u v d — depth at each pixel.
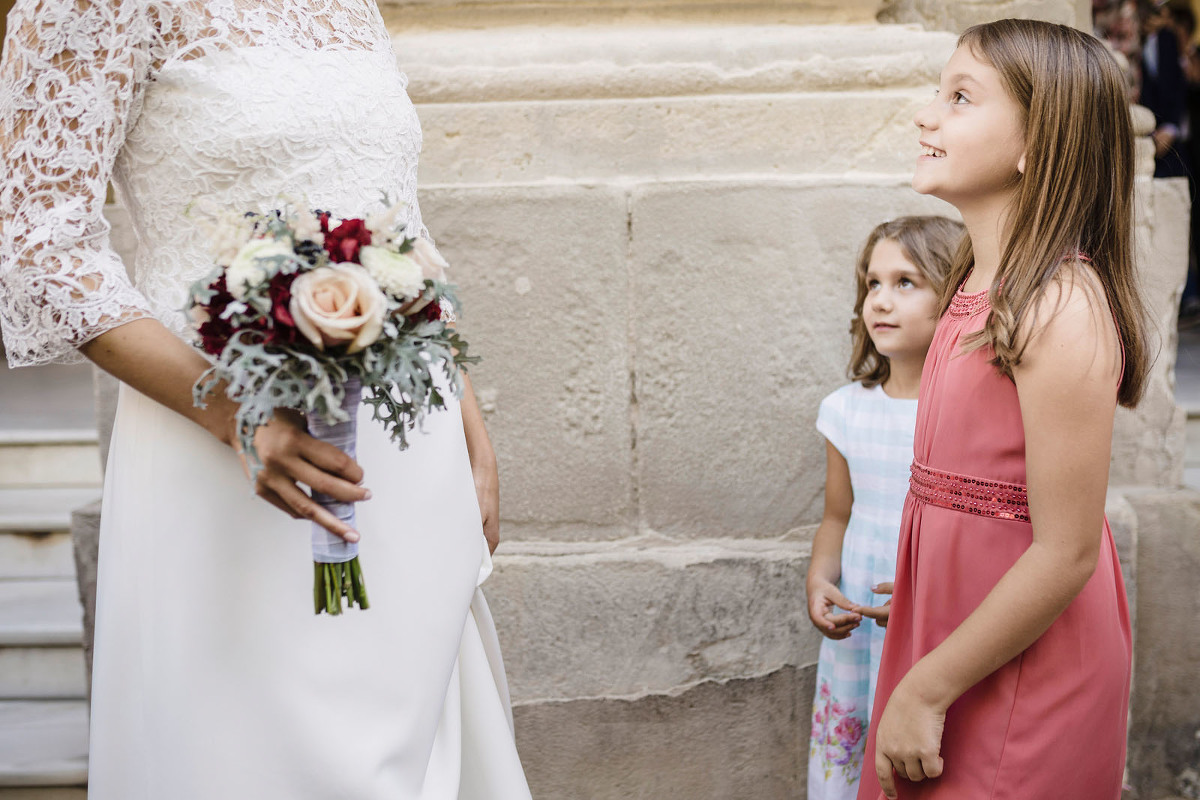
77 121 1.16
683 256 2.21
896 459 1.93
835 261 2.22
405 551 1.39
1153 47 5.66
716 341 2.23
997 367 1.31
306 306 1.02
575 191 2.18
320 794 1.32
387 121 1.35
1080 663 1.32
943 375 1.40
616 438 2.25
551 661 2.27
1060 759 1.31
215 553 1.30
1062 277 1.26
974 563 1.35
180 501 1.30
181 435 1.30
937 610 1.39
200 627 1.30
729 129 2.25
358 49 1.36
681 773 2.31
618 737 2.29
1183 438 2.38
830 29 2.36
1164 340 2.35
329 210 1.29
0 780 2.29
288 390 1.05
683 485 2.27
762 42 2.27
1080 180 1.30
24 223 1.15
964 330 1.38
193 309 1.08
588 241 2.20
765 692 2.30
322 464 1.14
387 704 1.36
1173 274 2.34
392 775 1.36
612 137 2.25
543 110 2.25
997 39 1.35
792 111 2.25
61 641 2.64
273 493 1.15
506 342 2.22
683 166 2.26
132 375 1.17
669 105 2.24
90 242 1.19
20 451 3.40
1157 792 2.35
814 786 2.08
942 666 1.30
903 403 1.94
